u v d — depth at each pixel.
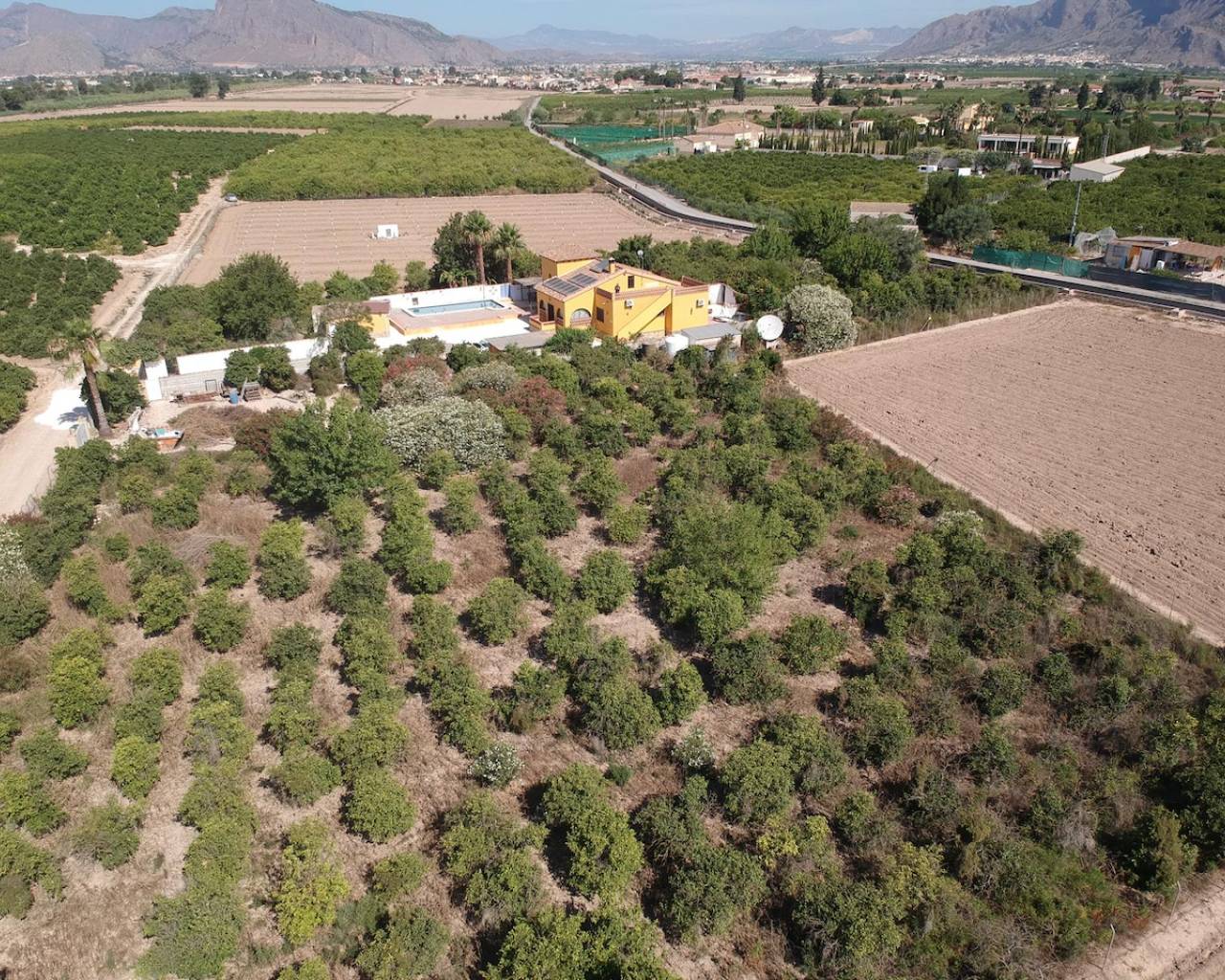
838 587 38.94
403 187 138.50
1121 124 184.12
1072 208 113.25
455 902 24.23
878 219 103.62
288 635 33.09
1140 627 35.12
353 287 78.19
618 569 37.31
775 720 29.91
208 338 65.75
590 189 146.00
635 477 47.78
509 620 34.94
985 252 98.75
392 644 33.03
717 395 57.56
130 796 27.25
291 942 23.02
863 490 45.31
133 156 160.25
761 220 113.44
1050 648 34.69
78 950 22.98
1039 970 22.44
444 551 41.22
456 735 29.36
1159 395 58.72
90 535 41.78
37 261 90.12
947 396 59.81
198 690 32.25
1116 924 23.98
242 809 26.34
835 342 69.19
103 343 63.28
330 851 25.67
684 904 23.36
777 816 26.41
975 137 181.62
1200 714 30.77
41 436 54.62
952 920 23.42
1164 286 85.25
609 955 21.89
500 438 49.31
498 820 25.80
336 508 41.34
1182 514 43.78
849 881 24.42
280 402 58.62
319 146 172.38
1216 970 22.84
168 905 23.38
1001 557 38.66
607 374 60.62
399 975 21.77
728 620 33.53
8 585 35.28
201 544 40.06
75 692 30.28
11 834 24.73
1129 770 28.83
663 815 25.75
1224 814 25.80
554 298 68.81
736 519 39.16
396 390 53.69
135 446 48.34
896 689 32.12
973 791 27.77
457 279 80.56
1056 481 47.44
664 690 30.97
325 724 30.52
